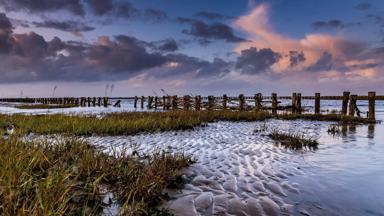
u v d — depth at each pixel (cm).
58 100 6219
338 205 398
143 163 587
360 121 1800
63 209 318
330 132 1250
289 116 2036
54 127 1168
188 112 2028
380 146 880
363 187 475
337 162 654
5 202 301
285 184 489
